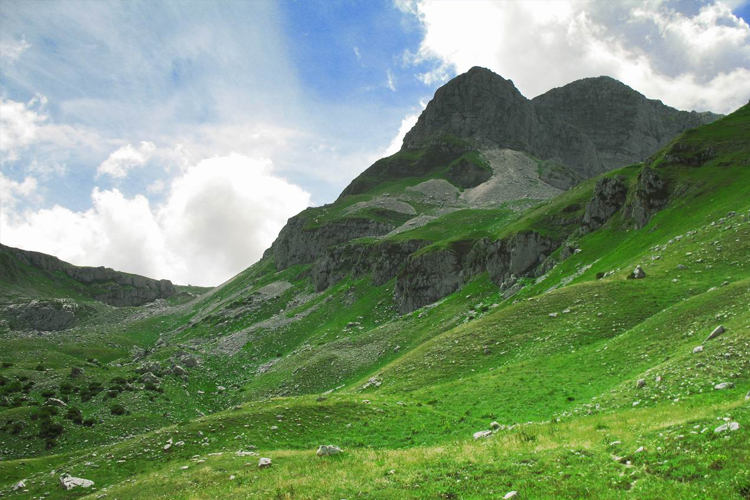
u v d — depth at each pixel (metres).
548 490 19.30
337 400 52.69
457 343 75.19
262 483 27.25
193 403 108.62
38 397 99.06
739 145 107.00
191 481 32.62
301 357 121.94
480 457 24.77
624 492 17.72
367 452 30.52
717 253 67.69
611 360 48.84
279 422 47.59
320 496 23.05
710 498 15.74
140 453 45.44
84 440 81.25
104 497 34.19
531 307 77.00
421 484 22.38
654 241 90.44
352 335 145.88
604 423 27.78
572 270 105.94
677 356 40.62
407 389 64.19
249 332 171.62
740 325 39.50
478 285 135.00
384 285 179.12
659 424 24.25
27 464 56.44
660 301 60.62
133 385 109.06
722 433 19.86
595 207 123.50
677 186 103.31
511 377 52.91
